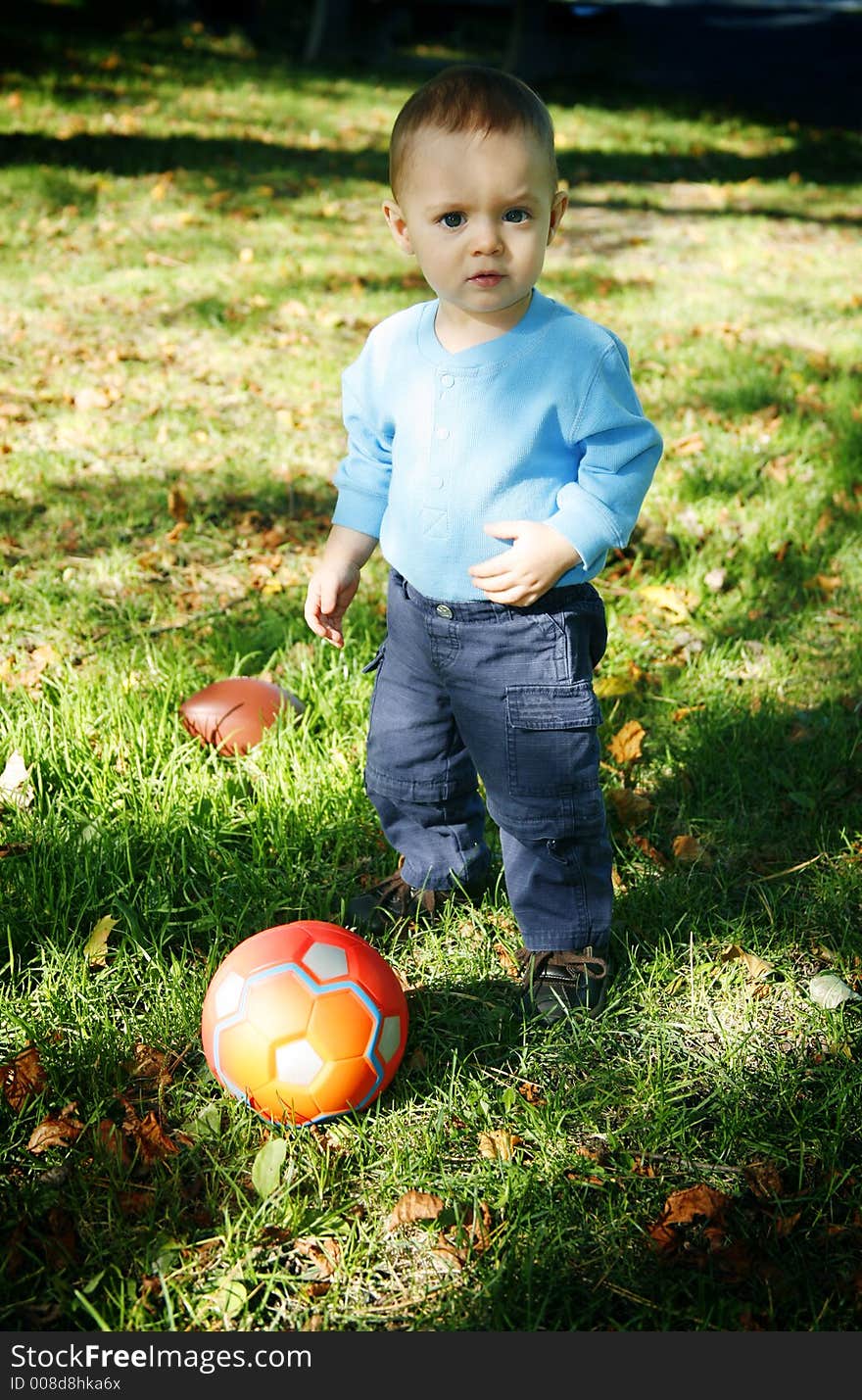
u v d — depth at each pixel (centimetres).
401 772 266
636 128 1427
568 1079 252
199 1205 224
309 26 1981
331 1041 225
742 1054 257
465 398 218
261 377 602
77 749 331
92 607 403
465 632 232
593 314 724
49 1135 231
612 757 348
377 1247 218
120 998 267
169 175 994
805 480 513
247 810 319
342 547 253
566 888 258
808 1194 228
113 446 520
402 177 205
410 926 290
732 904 301
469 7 2189
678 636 410
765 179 1215
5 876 293
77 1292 201
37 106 1188
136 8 1770
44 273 738
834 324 738
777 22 2559
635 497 222
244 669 379
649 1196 229
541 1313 205
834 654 399
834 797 338
